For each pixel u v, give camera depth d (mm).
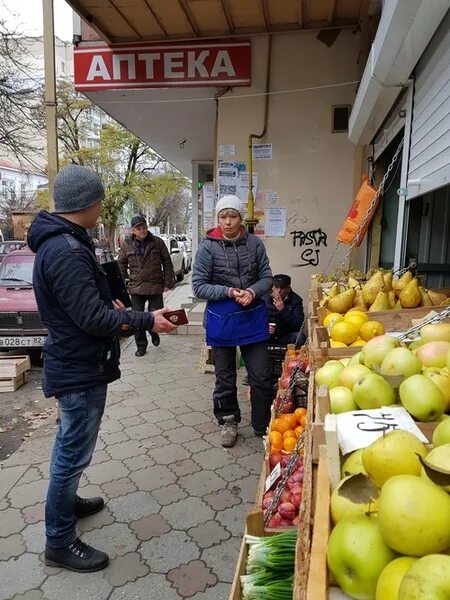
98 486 3211
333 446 1133
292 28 5281
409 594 740
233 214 3510
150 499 3059
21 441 4082
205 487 3199
